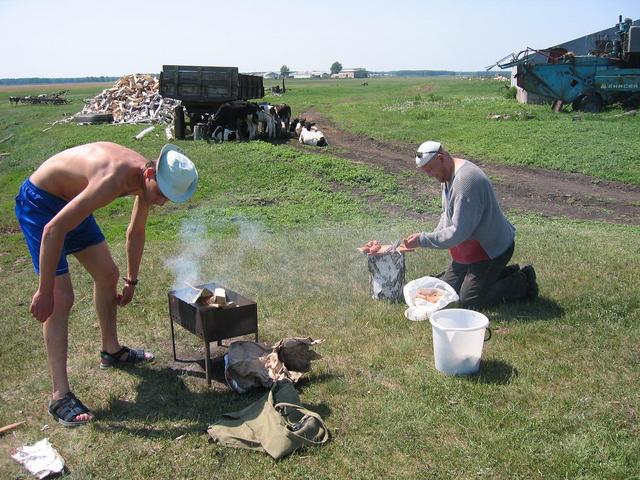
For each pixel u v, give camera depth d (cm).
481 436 355
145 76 2970
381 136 2155
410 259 745
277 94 5300
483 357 462
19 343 526
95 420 392
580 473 320
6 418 399
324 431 363
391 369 446
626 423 365
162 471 336
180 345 513
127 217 1230
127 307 598
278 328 535
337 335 516
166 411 401
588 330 504
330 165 1534
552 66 2456
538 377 427
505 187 1441
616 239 867
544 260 718
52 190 401
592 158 1642
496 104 2878
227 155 1636
